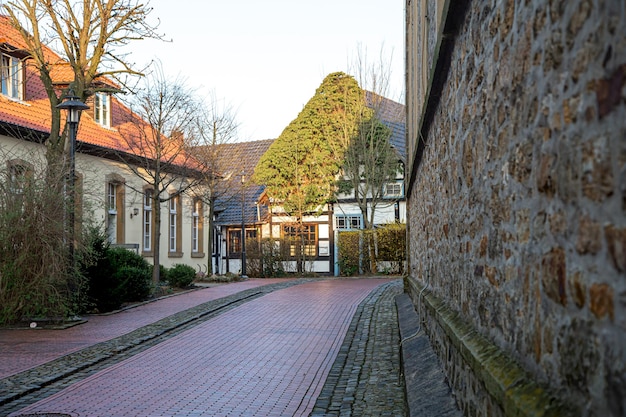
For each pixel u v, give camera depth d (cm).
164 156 2377
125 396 729
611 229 177
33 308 1328
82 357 973
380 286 2206
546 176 247
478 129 407
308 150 3219
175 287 2205
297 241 3123
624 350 167
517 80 297
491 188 365
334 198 3184
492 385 303
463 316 484
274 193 3284
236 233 3531
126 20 1681
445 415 450
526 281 283
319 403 686
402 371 782
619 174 171
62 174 1373
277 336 1169
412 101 1353
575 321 213
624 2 166
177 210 2914
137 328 1280
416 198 1203
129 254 1870
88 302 1498
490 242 369
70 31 1662
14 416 649
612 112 176
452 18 479
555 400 228
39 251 1327
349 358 945
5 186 1333
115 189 2438
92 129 2327
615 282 175
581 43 204
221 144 2739
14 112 1897
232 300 1805
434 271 763
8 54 1958
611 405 177
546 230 249
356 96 3098
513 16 305
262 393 736
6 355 994
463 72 469
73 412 660
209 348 1056
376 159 3053
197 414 646
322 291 2073
